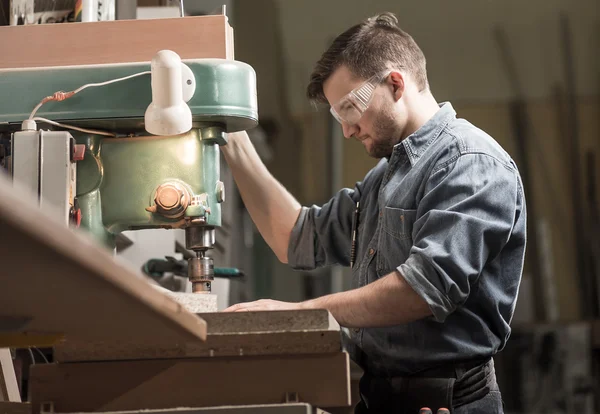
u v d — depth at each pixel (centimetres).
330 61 214
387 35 214
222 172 363
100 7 215
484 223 184
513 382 678
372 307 179
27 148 173
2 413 157
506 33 743
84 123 187
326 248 239
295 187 756
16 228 74
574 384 662
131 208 185
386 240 205
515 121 755
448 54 751
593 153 748
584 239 739
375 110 209
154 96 175
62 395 141
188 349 141
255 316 141
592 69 745
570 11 733
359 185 236
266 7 736
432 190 192
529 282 739
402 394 194
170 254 270
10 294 98
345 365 138
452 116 211
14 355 231
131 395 140
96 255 88
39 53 195
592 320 691
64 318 115
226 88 185
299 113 762
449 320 194
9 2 228
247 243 653
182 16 212
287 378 138
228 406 132
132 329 125
